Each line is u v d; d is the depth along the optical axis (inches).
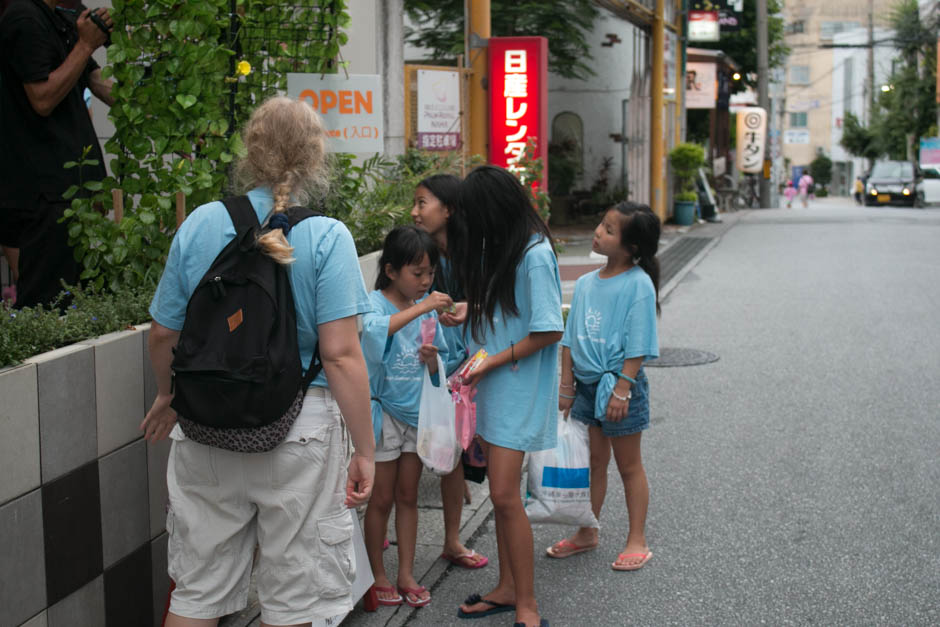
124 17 176.1
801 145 3073.3
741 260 658.2
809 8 2987.2
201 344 104.0
